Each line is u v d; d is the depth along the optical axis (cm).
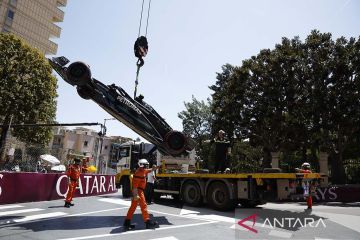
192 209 1031
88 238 568
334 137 2414
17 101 2642
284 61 2394
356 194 1591
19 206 963
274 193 896
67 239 558
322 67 2208
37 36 5366
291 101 2384
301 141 2425
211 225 729
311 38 2398
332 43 2302
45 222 718
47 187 1148
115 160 1568
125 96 866
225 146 1109
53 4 5719
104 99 812
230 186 981
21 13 5038
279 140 2539
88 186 1405
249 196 930
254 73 2550
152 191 1175
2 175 979
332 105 2155
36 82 2808
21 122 2683
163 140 873
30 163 1784
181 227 694
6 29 4800
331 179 2303
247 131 2641
